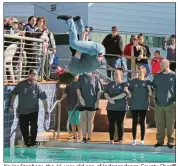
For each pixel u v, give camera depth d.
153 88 11.56
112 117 11.89
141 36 15.30
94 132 14.25
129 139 12.83
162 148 11.46
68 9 19.28
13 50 12.52
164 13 20.11
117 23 19.27
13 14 20.22
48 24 19.80
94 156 11.04
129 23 19.50
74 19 9.55
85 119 12.19
